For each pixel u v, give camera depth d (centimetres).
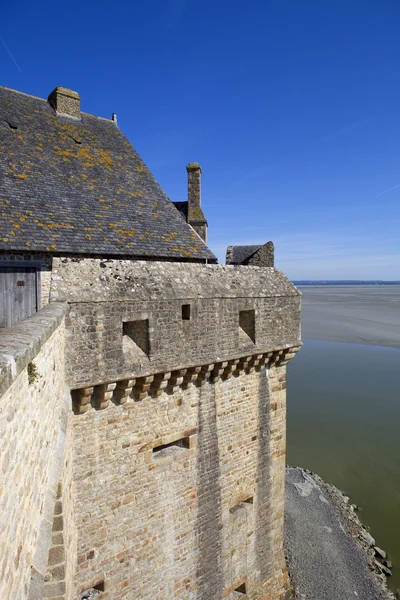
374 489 2128
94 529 912
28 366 467
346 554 1684
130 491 970
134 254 1372
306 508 1966
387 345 5206
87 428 892
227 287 1148
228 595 1196
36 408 496
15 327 554
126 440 958
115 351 894
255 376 1261
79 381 842
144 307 942
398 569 1638
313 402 3188
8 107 1625
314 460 2380
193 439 1098
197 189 2269
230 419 1191
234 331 1147
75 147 1672
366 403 3148
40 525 506
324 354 4747
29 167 1455
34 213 1317
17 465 386
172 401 1047
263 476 1298
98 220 1429
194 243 1559
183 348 1024
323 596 1467
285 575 1382
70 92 1798
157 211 1625
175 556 1066
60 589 646
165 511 1042
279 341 1284
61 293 827
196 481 1109
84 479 891
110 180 1634
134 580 985
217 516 1164
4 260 1214
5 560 329
